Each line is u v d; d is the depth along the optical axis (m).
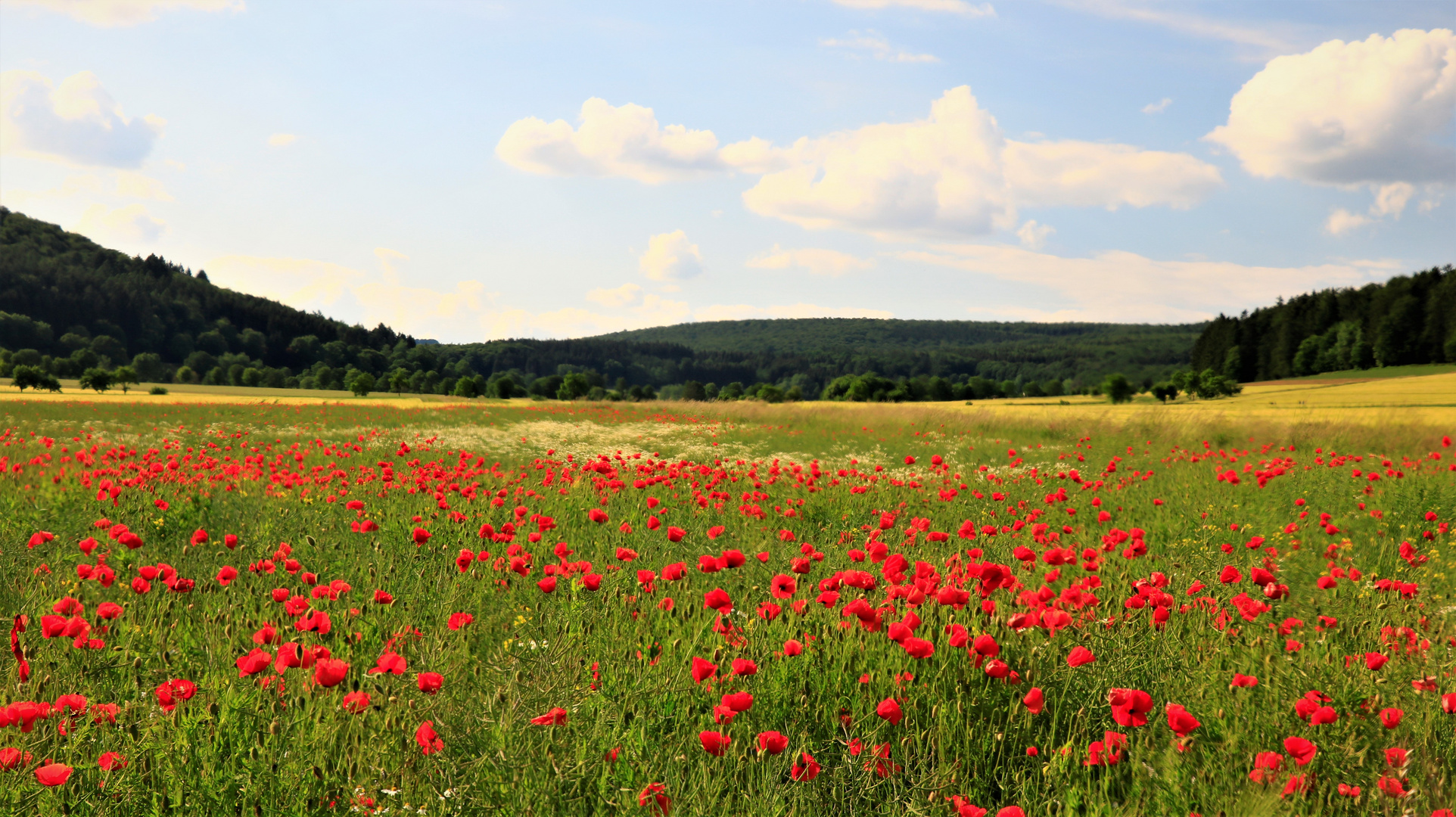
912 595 3.29
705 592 4.48
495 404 50.16
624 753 2.46
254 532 6.00
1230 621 3.77
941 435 21.19
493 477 9.64
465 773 2.26
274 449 15.20
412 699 2.72
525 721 2.47
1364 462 12.26
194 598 4.08
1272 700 2.93
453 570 4.99
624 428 26.02
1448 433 16.84
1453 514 7.36
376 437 20.84
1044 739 2.80
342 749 2.50
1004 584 3.55
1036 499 8.98
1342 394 59.47
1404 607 4.01
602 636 3.49
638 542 6.02
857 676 3.15
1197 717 2.89
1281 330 85.75
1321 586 4.36
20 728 2.26
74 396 66.88
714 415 32.91
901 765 2.54
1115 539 5.20
